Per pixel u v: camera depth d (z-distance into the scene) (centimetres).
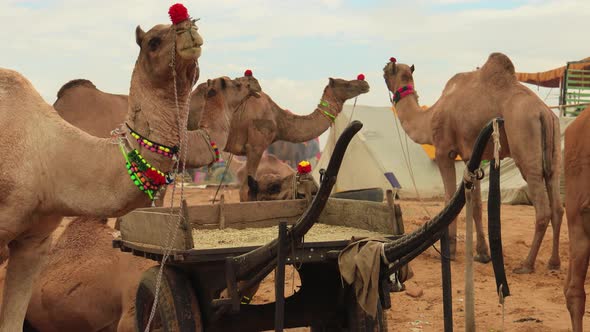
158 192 509
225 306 521
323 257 518
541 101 1088
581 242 658
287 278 1016
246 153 1380
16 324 560
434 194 2183
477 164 444
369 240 494
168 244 507
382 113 2283
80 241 664
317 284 592
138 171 491
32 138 519
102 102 1045
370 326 554
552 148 1066
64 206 516
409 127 1301
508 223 1561
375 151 2167
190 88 502
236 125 1355
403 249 468
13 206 511
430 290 957
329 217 695
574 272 661
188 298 520
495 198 441
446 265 475
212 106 1100
